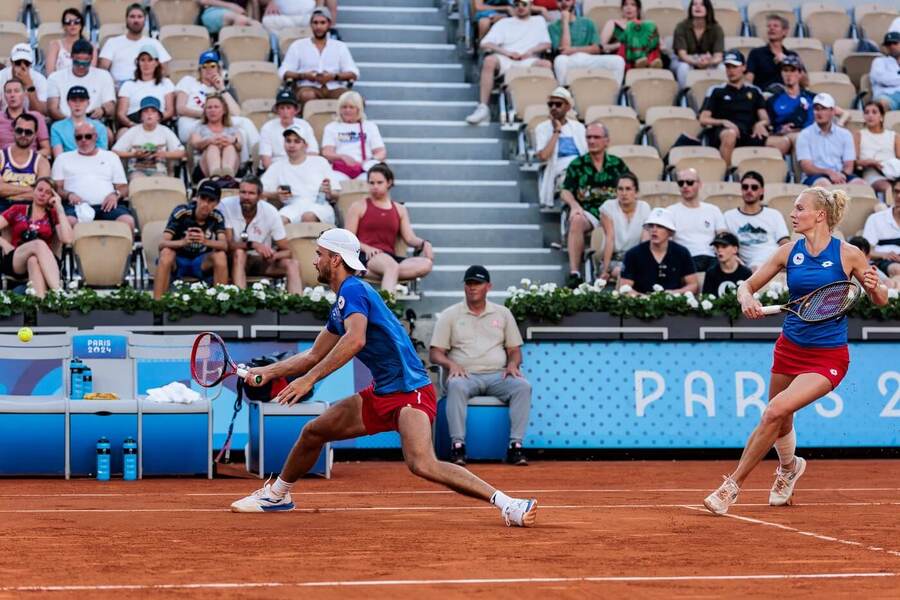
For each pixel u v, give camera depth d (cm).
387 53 3978
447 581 1114
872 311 2814
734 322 2791
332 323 1550
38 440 2272
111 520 1588
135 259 3000
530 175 3594
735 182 3447
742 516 1681
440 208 3438
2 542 1364
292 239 2981
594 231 3189
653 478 2298
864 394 2823
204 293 2578
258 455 2317
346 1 4172
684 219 3175
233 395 2555
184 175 3309
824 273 1747
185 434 2306
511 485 2159
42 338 2381
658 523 1580
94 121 3238
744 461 1698
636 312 2755
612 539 1414
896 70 3978
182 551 1297
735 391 2792
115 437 2291
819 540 1424
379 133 3438
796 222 1764
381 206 2986
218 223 2823
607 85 3769
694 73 3866
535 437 2717
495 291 3250
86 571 1162
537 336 2733
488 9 3916
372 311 1529
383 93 3825
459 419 2600
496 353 2670
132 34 3572
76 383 2356
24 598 1024
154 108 3244
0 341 2366
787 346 1758
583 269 3203
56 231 2884
